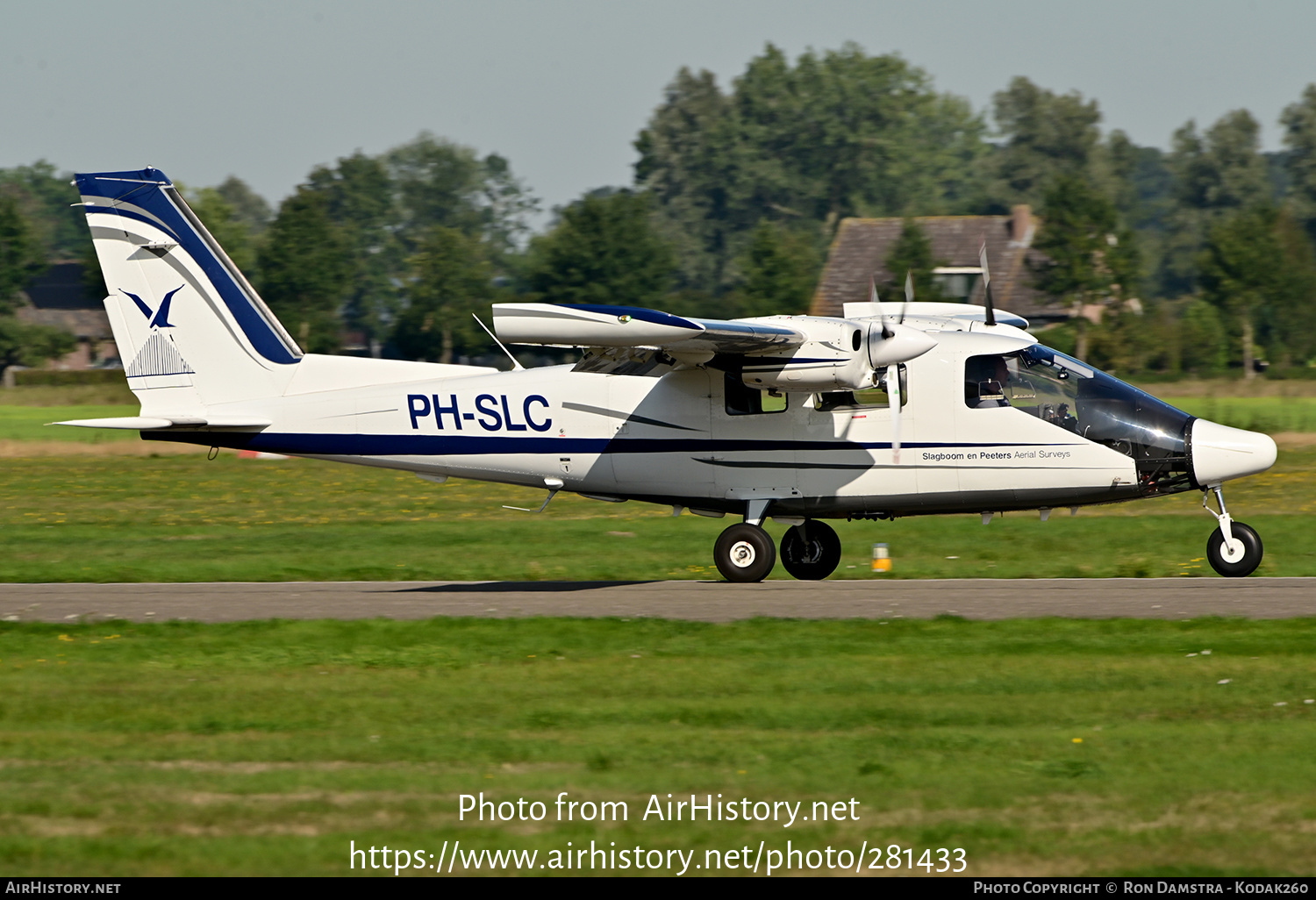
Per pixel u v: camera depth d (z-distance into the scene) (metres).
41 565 75.50
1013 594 55.44
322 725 35.31
